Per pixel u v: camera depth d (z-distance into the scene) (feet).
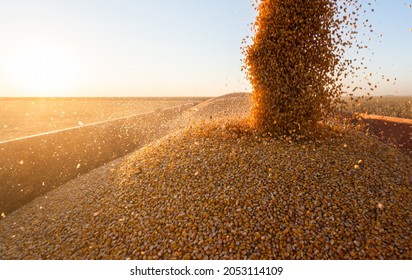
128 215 17.08
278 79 22.68
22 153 32.09
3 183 25.98
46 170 30.04
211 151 21.90
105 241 15.53
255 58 23.21
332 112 24.13
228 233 14.40
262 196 16.33
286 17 21.66
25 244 17.20
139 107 137.49
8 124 74.28
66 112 111.34
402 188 16.78
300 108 22.70
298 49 21.84
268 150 21.24
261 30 22.65
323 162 19.08
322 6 21.25
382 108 91.35
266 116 24.00
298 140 22.80
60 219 19.08
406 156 23.21
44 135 39.11
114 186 21.12
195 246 14.01
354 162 19.26
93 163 34.22
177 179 19.16
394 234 13.33
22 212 22.74
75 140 39.86
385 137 32.09
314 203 15.47
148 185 19.45
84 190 23.03
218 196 16.79
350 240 13.24
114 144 41.91
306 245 13.26
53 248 16.06
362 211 14.75
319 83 22.26
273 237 13.89
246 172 18.67
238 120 29.96
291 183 17.15
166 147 24.72
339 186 16.69
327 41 21.83
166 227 15.46
